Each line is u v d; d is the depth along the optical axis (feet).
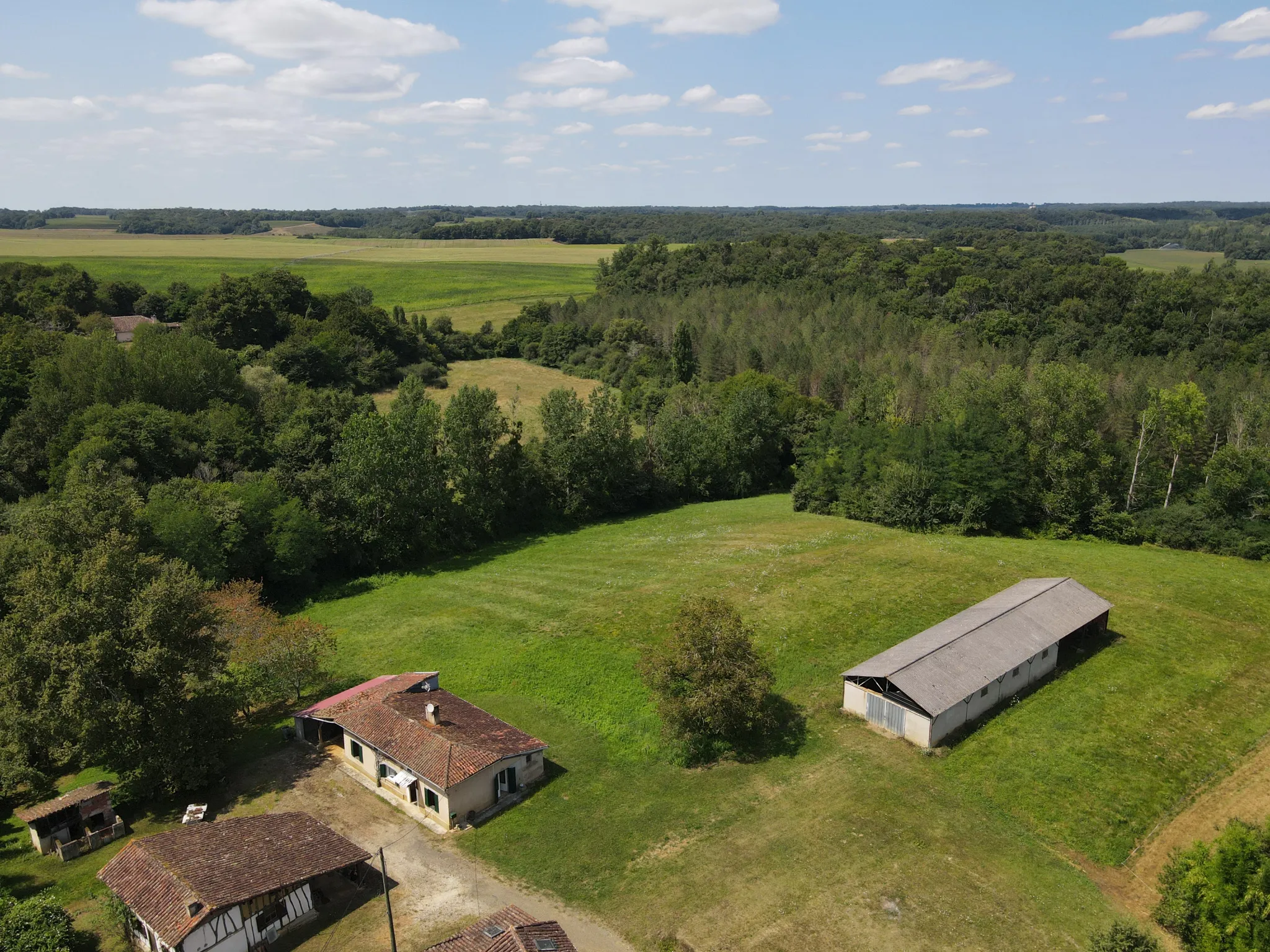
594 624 196.13
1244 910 93.91
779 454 374.63
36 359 296.10
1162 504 275.18
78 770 153.69
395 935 104.78
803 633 185.47
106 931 106.83
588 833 124.67
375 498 253.44
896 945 100.53
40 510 173.68
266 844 113.19
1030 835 121.29
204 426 279.90
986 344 426.51
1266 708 155.22
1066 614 174.91
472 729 141.59
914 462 274.57
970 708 149.89
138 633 132.05
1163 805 128.26
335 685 174.81
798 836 121.08
